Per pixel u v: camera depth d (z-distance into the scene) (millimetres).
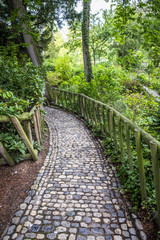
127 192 2340
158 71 4305
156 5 3107
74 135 4688
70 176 2791
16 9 3504
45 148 3879
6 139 2781
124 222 1882
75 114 6934
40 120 4328
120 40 4617
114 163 3125
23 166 2912
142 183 2012
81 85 7145
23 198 2271
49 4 7238
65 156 3506
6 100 3352
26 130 3061
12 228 1827
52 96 8945
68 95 7285
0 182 2463
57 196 2320
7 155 2715
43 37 10273
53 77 12086
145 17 3623
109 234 1742
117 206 2121
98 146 3930
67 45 10227
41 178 2732
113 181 2635
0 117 2598
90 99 5023
